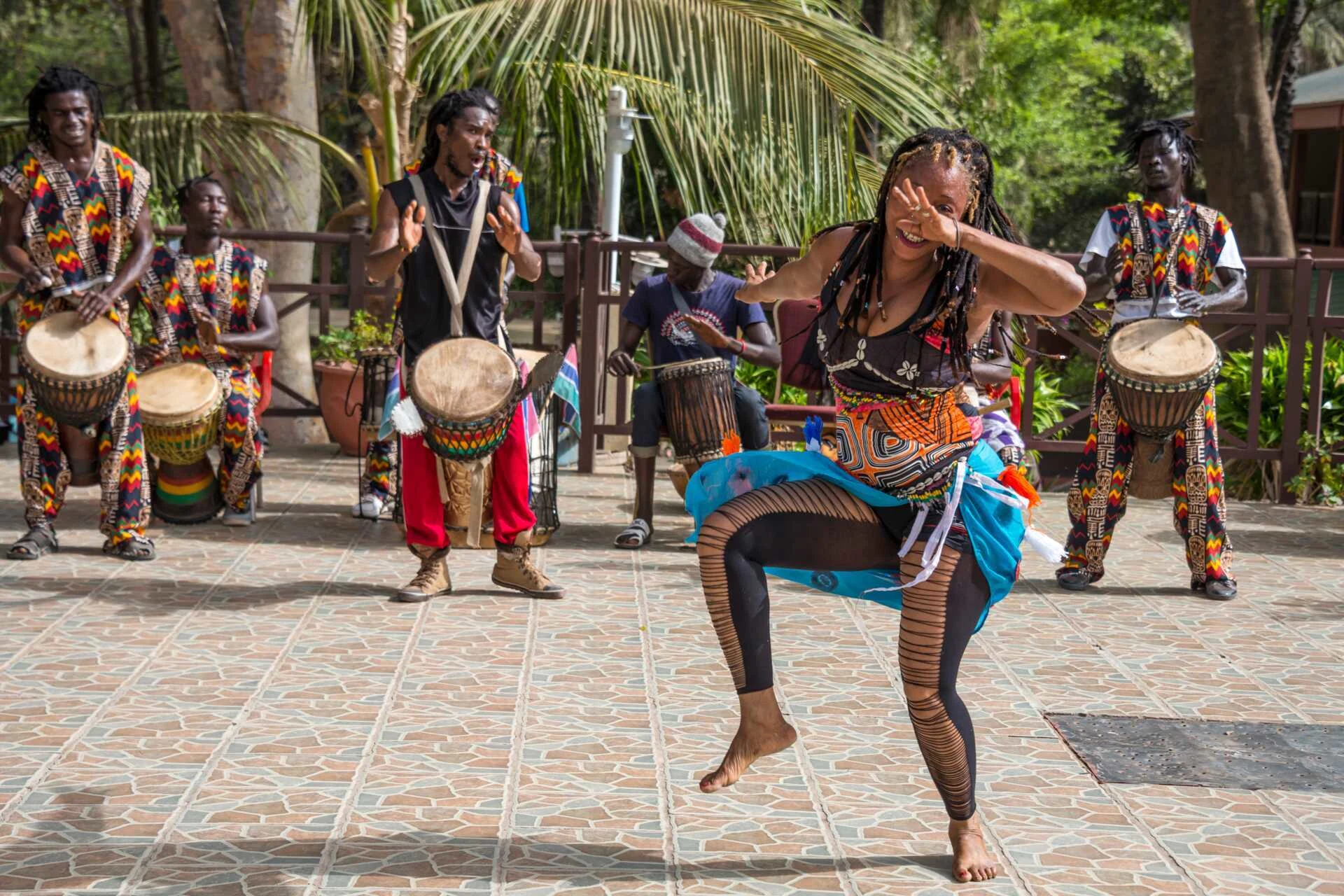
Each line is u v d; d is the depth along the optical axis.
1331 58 37.28
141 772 4.02
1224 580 6.57
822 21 9.05
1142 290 6.55
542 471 6.32
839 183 9.01
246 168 10.50
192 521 7.47
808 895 3.37
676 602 6.18
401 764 4.15
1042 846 3.71
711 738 4.45
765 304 7.84
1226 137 14.37
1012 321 3.90
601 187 10.53
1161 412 6.25
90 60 28.12
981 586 3.42
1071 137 36.25
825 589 3.70
